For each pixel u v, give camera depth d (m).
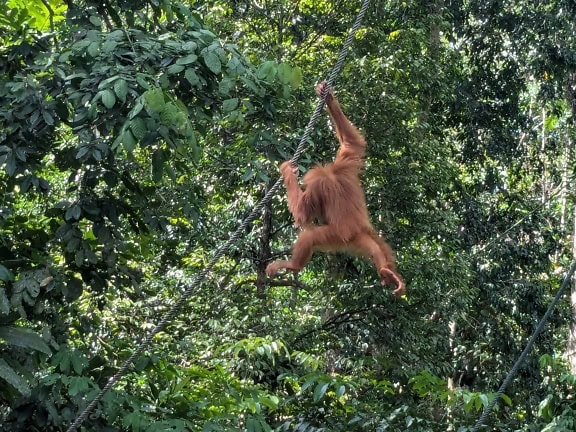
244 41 12.28
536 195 19.36
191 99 6.18
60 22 7.35
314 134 11.03
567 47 16.33
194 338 11.13
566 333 18.62
